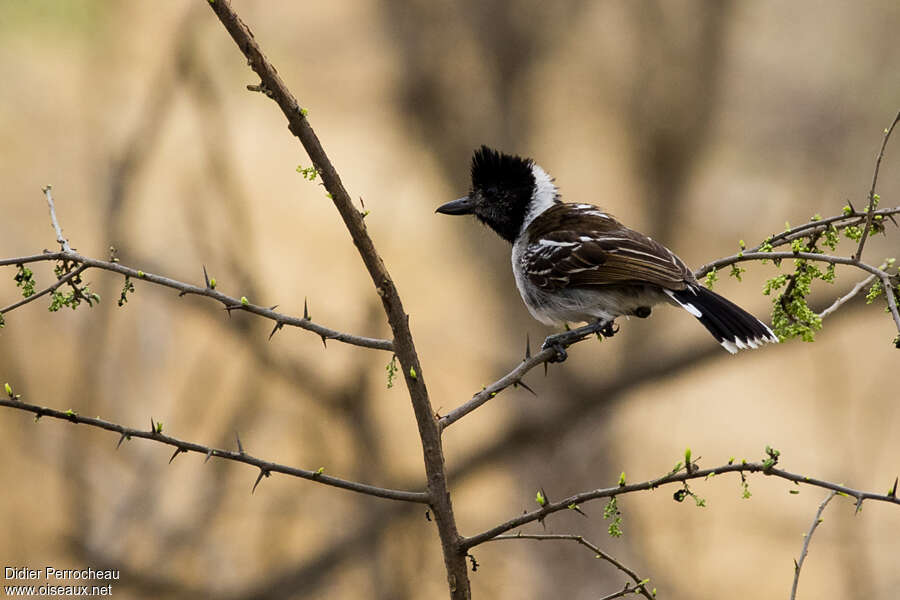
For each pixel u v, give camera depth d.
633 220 15.10
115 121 17.14
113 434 13.92
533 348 14.84
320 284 20.61
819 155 17.61
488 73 14.65
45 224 18.75
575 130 16.33
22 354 14.35
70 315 15.00
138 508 13.54
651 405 18.72
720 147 16.84
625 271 8.56
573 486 14.58
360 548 13.91
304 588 13.90
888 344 20.47
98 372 14.05
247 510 14.04
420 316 19.81
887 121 17.25
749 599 16.22
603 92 14.91
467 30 14.56
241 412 14.17
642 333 14.65
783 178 18.08
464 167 14.88
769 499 18.36
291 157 22.25
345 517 14.05
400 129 15.66
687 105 14.55
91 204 17.94
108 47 17.06
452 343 19.34
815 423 19.92
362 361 14.09
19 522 13.38
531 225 9.73
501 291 15.05
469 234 15.31
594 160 17.45
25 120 19.56
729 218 18.48
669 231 14.97
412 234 21.39
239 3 18.39
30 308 15.33
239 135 22.19
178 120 18.66
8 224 18.66
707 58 14.49
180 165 18.09
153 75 16.84
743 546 17.16
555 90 15.34
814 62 17.58
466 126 14.80
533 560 14.48
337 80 19.52
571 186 17.64
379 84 19.28
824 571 16.66
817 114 17.61
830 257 5.96
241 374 14.59
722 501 18.23
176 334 14.73
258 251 20.61
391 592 13.80
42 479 13.65
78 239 18.73
